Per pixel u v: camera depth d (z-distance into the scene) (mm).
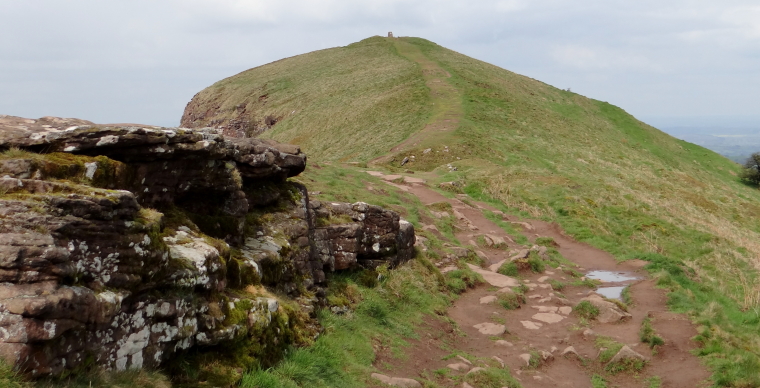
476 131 48656
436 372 10156
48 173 6445
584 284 18516
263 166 11055
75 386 5188
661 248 25484
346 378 8602
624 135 70188
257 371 7555
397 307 12984
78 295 5301
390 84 72438
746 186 63031
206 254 7441
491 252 21969
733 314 16609
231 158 9922
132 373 5910
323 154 54156
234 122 85250
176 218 8156
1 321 4816
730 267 23625
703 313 14547
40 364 4961
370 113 61469
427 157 41875
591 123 69438
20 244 5102
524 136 51438
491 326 13578
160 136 7762
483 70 79750
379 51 97312
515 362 11469
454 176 34906
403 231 15727
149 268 6367
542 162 43312
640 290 17359
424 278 15469
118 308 5770
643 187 42344
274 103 84625
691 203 41812
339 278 12781
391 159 42375
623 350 11891
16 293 4961
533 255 20906
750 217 42938
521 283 17531
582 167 43844
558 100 77562
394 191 27453
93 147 7191
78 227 5641
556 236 26203
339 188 24484
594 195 33188
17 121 7633
